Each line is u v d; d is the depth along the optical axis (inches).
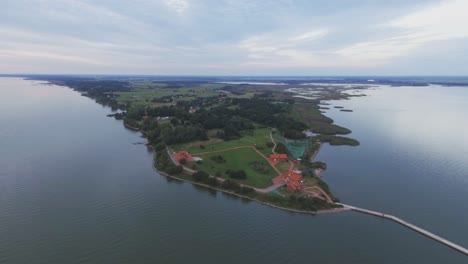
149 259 3216.0
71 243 3422.7
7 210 4037.9
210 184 4923.7
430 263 3211.1
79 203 4303.6
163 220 3954.2
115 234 3619.6
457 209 4237.2
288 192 4643.2
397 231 3754.9
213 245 3474.4
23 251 3260.3
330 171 5590.6
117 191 4717.0
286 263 3206.2
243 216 4079.7
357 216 4077.3
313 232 3735.2
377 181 5152.6
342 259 3275.1
